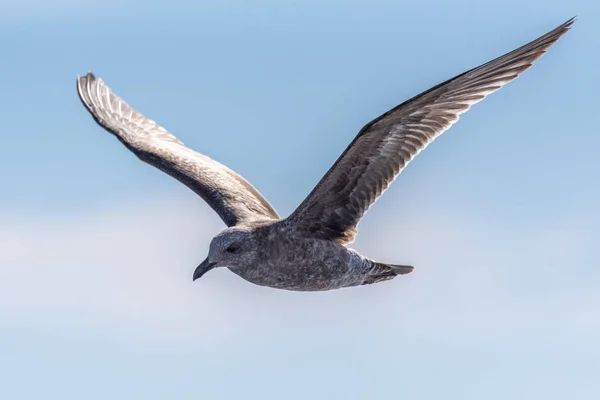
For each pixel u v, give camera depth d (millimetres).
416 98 13930
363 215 15211
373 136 14336
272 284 15312
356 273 15648
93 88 19469
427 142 14586
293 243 14969
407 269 16391
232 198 16812
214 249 14836
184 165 17641
